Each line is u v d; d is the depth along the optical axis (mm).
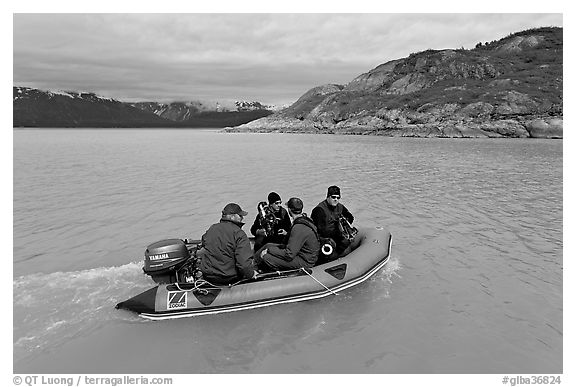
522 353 4332
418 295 5648
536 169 18594
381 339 4570
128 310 4965
